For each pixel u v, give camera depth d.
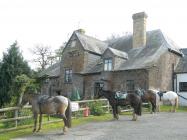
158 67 32.88
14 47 36.66
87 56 38.03
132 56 36.03
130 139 13.54
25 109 18.19
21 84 32.56
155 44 35.69
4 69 35.38
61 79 40.38
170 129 15.97
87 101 23.53
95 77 36.47
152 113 24.12
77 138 14.16
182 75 34.22
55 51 62.91
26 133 15.67
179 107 30.34
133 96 19.97
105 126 17.52
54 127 17.44
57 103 15.62
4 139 14.05
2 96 34.12
